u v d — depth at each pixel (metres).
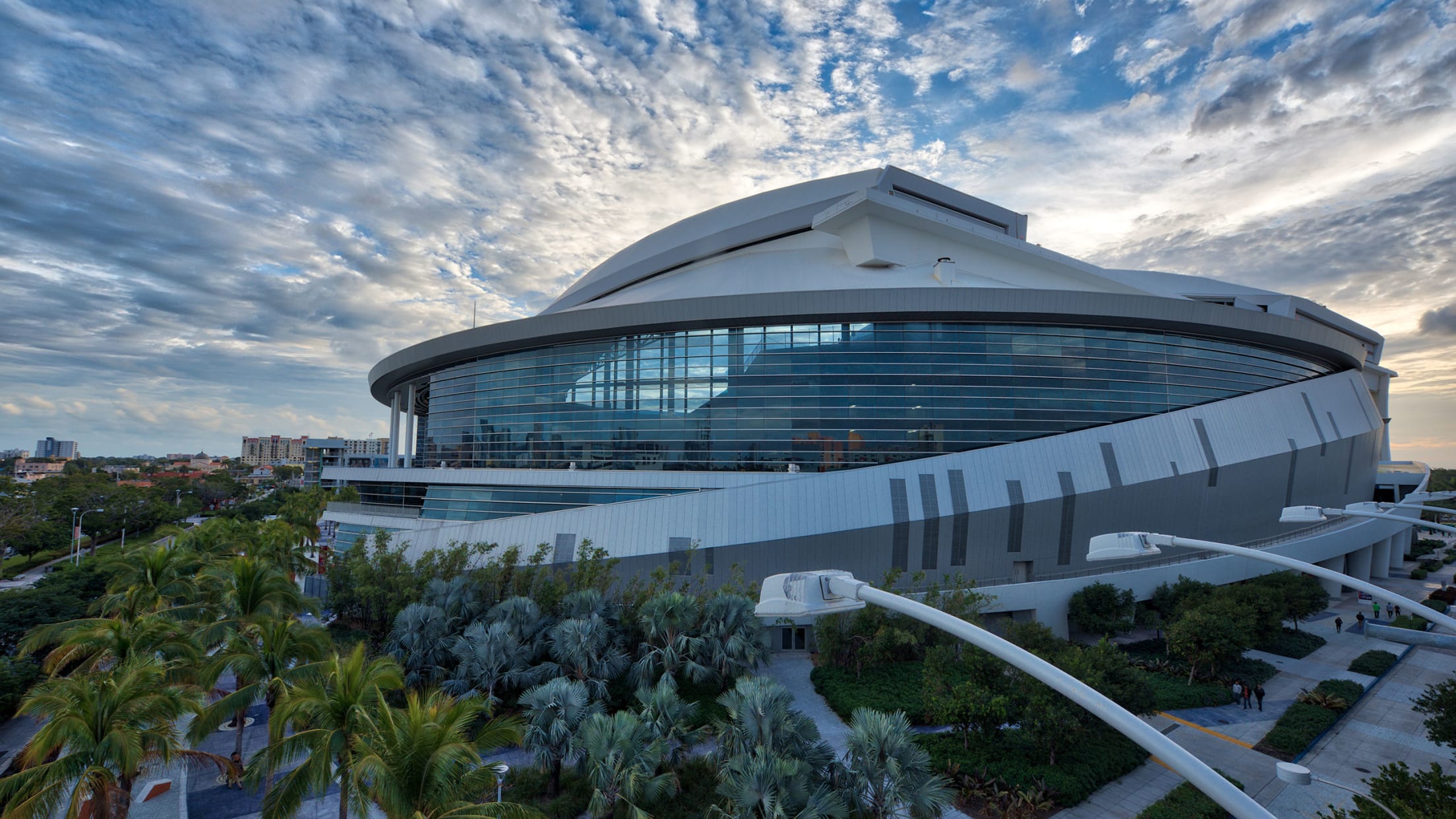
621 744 18.02
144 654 22.31
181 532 52.06
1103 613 36.19
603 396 47.34
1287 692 31.88
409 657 26.70
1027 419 44.22
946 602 32.78
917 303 42.94
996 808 20.94
